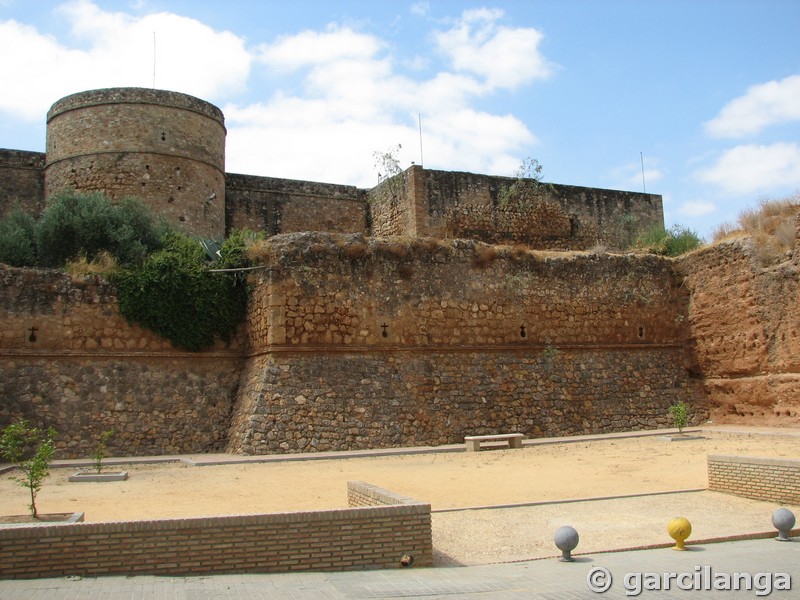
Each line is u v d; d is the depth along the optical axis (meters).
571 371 26.77
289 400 21.97
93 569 8.93
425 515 10.07
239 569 9.34
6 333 21.59
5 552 8.72
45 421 21.19
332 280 23.64
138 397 22.42
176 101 31.91
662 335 29.17
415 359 24.41
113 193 30.50
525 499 14.06
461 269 25.86
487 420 24.52
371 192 38.34
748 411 26.80
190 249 24.64
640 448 21.30
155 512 12.59
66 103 31.59
